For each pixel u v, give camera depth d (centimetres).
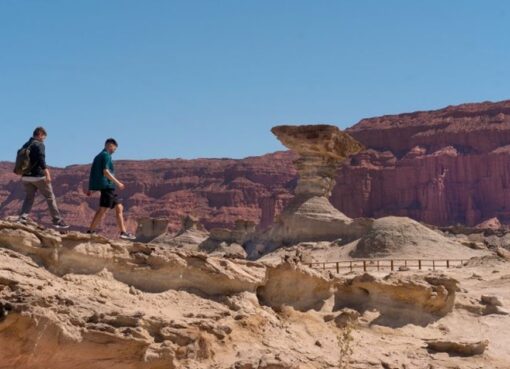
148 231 13688
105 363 1558
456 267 5719
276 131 9306
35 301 1503
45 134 1731
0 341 1452
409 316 2506
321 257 7344
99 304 1659
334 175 9300
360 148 9800
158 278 1911
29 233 1691
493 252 7044
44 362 1501
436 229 11994
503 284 4016
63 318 1524
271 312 2161
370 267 5709
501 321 2727
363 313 2444
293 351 1969
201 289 2003
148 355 1606
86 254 1770
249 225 11269
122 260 1842
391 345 2269
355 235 8150
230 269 2078
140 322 1630
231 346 1841
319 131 9050
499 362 2283
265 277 2186
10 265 1598
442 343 2308
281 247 8619
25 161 1689
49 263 1711
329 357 2020
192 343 1709
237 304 2016
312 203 8812
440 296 2602
